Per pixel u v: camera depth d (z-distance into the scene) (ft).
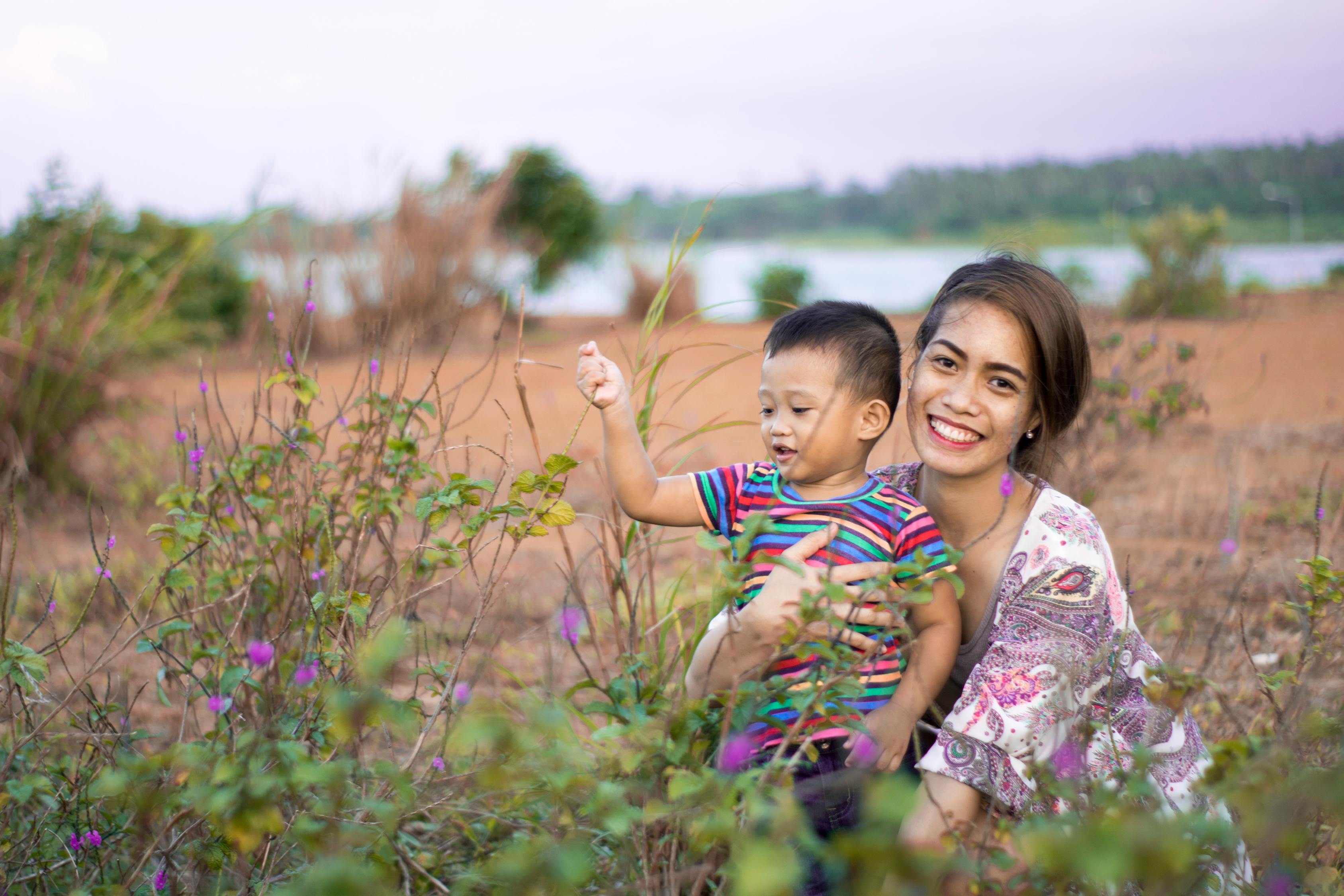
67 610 10.20
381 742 7.05
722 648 5.40
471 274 41.86
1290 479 16.57
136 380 18.62
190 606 6.96
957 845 4.12
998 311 5.54
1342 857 4.87
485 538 14.05
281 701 5.44
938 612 5.55
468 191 44.34
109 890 4.60
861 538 5.59
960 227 225.97
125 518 14.39
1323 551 11.05
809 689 4.97
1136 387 11.51
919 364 5.82
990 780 4.87
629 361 6.97
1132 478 16.08
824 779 4.98
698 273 57.77
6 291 17.65
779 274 68.23
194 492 6.52
